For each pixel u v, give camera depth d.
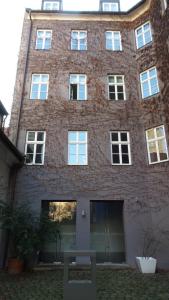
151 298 6.70
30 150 13.11
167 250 10.91
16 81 14.37
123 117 13.77
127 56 15.33
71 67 14.99
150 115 13.27
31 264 10.65
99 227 12.39
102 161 12.85
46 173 12.55
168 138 12.07
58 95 14.21
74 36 16.08
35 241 9.96
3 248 10.86
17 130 13.22
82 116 13.77
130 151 13.12
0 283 8.28
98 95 14.30
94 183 12.41
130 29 16.08
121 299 6.64
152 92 13.72
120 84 14.80
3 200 11.38
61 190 12.27
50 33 16.11
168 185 11.54
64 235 12.07
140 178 12.50
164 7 13.67
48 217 11.07
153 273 9.82
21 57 15.02
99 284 8.14
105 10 18.19
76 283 6.09
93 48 15.55
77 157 13.05
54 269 10.52
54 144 13.13
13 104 13.78
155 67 13.92
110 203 12.77
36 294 7.05
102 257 11.92
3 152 11.02
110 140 13.35
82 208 12.00
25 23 16.08
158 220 11.45
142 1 15.48
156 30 14.27
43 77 14.86
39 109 13.84
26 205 11.15
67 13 16.36
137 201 12.09
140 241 11.47
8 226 9.91
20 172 12.55
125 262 11.52
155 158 12.55
